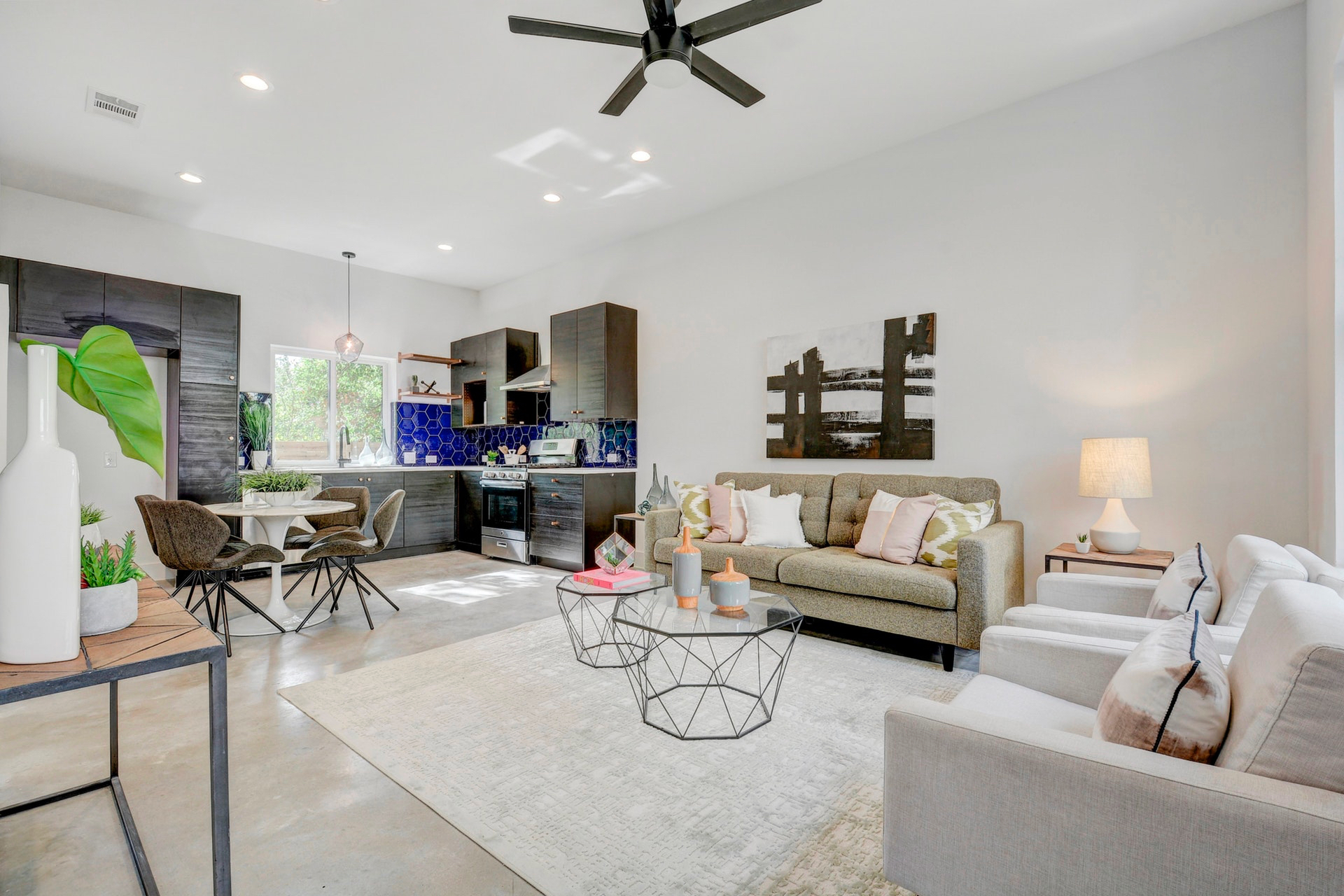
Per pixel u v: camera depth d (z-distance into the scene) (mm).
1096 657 1515
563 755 2006
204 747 2070
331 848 1546
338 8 2572
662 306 5188
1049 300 3293
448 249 5676
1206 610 1685
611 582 2672
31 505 982
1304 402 2629
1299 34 2652
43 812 1702
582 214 4879
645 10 2572
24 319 4102
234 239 5297
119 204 4547
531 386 5766
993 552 2709
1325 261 2334
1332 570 1662
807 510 3877
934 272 3689
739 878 1425
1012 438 3404
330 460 5957
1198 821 818
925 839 1045
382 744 2082
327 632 3395
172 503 3045
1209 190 2857
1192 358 2893
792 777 1870
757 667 2832
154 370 5008
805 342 4227
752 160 4012
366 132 3572
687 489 4270
